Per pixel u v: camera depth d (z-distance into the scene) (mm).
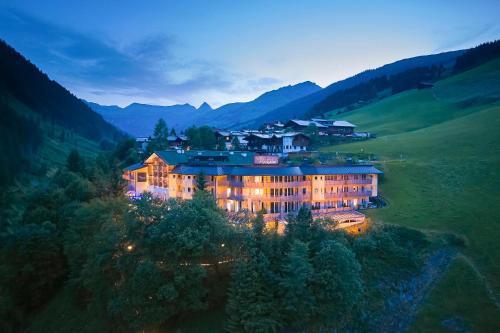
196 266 52156
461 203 82188
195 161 103438
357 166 93688
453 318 54219
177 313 53438
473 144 116000
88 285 61281
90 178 129375
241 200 82938
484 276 60312
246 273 49938
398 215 81062
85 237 69312
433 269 63812
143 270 51188
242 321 48000
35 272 70125
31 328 66812
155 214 57406
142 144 193500
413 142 136125
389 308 56688
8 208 123000
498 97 176875
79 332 60594
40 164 192250
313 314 50250
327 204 88500
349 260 52938
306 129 178875
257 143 164625
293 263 48938
